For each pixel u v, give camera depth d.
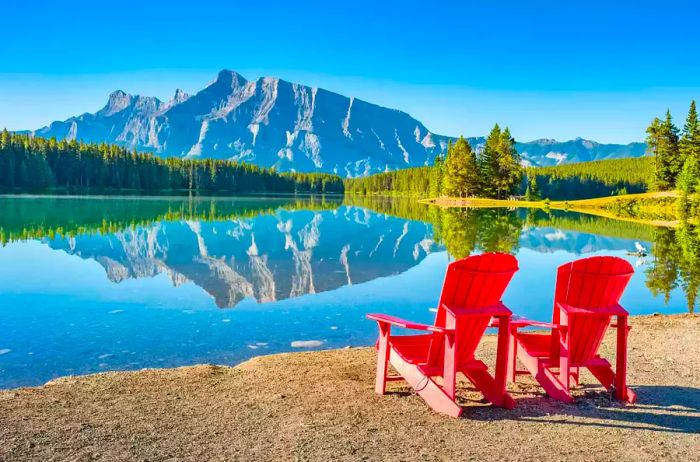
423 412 4.86
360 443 4.09
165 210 53.03
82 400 5.16
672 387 5.70
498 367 5.06
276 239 28.03
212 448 3.97
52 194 88.69
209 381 5.91
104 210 49.78
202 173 134.38
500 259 4.79
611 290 5.27
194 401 5.14
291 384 5.79
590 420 4.70
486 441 4.17
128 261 19.08
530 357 5.66
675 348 7.45
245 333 9.61
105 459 3.76
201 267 17.98
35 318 10.61
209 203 73.75
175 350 8.50
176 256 20.69
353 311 11.60
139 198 84.12
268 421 4.57
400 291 14.09
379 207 70.62
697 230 35.19
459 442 4.14
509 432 4.38
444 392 4.87
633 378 6.06
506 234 31.66
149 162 118.06
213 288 14.23
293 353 7.58
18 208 49.31
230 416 4.70
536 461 3.81
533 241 27.86
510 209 63.59
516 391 5.60
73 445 4.00
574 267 5.18
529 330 10.09
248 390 5.54
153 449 3.94
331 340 9.19
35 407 4.91
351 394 5.40
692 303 12.81
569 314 5.19
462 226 37.62
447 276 4.73
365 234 31.45
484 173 78.56
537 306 12.41
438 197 90.38
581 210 62.91
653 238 29.78
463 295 4.86
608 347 7.56
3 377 7.14
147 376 6.14
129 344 8.81
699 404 5.15
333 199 109.56
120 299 12.59
